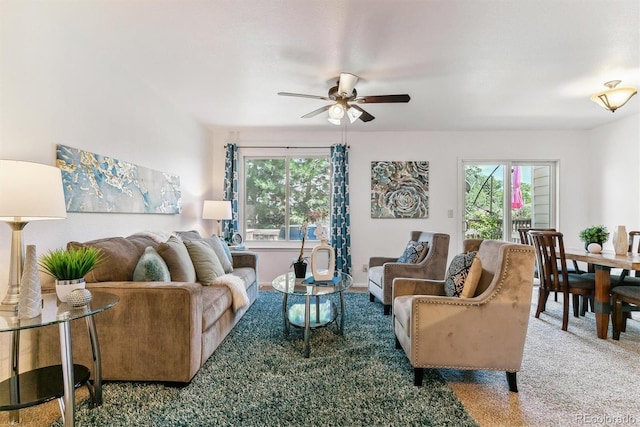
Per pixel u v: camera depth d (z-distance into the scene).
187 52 2.45
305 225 3.13
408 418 1.64
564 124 4.42
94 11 1.95
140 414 1.65
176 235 3.04
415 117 4.10
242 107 3.71
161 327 1.89
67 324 1.44
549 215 4.84
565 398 1.83
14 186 1.41
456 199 4.78
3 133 1.75
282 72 2.78
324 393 1.85
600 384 1.98
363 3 1.87
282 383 1.96
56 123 2.06
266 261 4.81
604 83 3.00
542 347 2.51
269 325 2.97
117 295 1.88
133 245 2.38
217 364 2.19
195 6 1.90
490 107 3.71
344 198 4.69
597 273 2.74
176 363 1.89
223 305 2.46
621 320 2.68
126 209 2.73
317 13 1.96
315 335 2.72
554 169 4.81
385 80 2.94
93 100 2.37
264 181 4.93
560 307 3.59
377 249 4.80
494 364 1.88
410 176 4.79
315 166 4.89
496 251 2.05
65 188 2.10
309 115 3.18
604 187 4.44
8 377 1.79
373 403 1.76
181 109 3.77
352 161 4.81
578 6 1.89
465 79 2.92
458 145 4.79
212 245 3.26
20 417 1.64
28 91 1.87
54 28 2.03
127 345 1.90
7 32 1.76
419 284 2.52
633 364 2.23
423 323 1.90
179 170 3.73
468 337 1.89
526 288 1.87
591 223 4.67
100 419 1.62
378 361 2.25
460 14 1.97
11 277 1.54
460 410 1.71
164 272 2.26
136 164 2.89
